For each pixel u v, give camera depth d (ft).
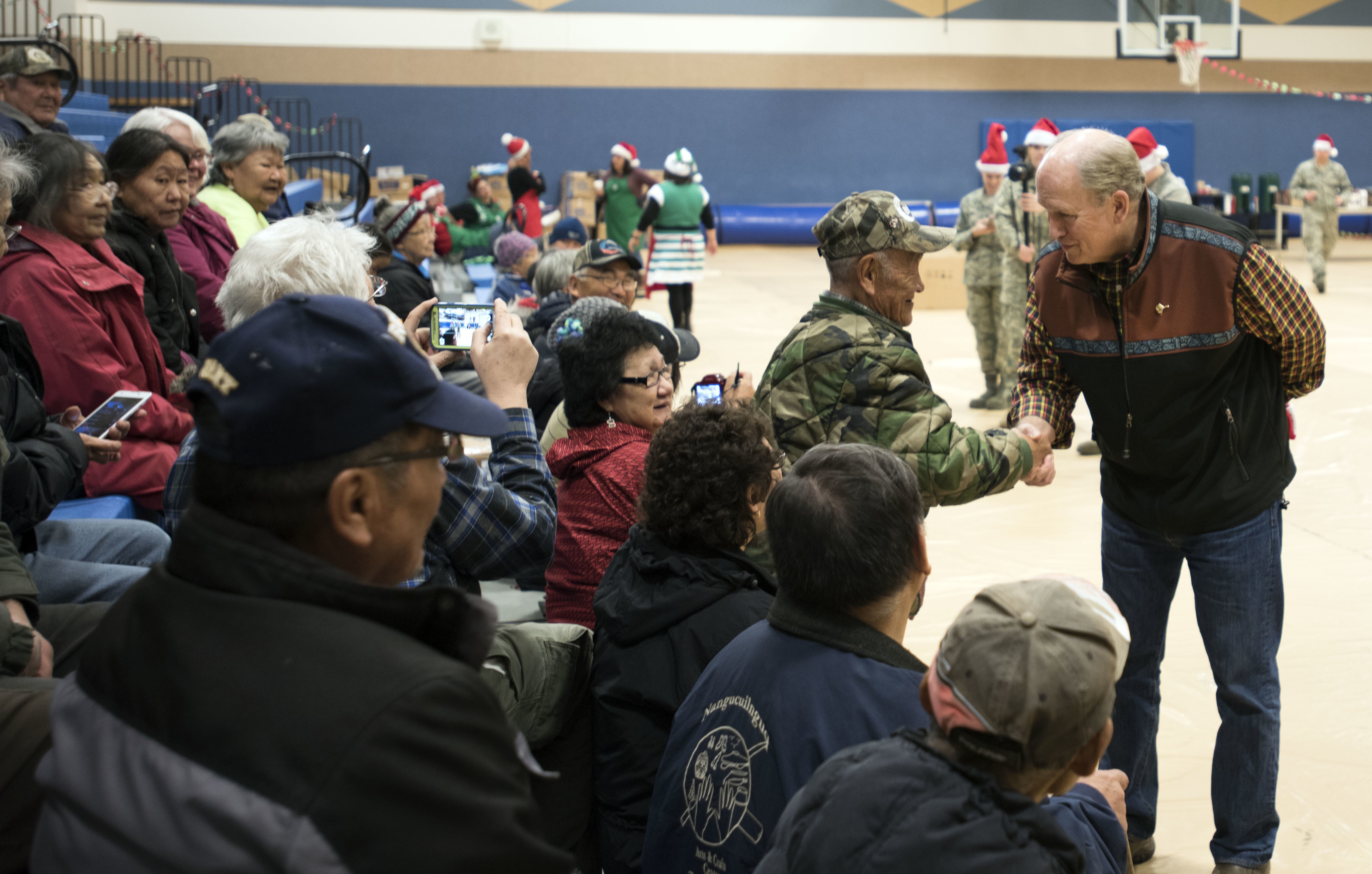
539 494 6.75
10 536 6.46
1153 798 8.05
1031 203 20.77
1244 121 59.93
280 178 16.22
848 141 58.85
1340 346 27.94
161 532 8.90
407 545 3.52
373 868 2.76
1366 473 17.46
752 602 5.62
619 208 38.60
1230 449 7.35
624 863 5.60
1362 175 60.85
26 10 34.32
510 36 55.88
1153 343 7.27
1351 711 9.93
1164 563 7.88
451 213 32.12
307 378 3.23
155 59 52.47
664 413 7.49
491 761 3.00
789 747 4.48
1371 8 59.67
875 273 7.32
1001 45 58.59
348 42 54.44
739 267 49.42
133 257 11.53
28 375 8.54
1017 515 15.97
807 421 7.16
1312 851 8.00
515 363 7.02
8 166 9.78
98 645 3.27
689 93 57.57
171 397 10.93
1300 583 13.01
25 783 4.38
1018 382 8.42
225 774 2.87
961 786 3.45
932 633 11.82
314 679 2.95
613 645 5.77
